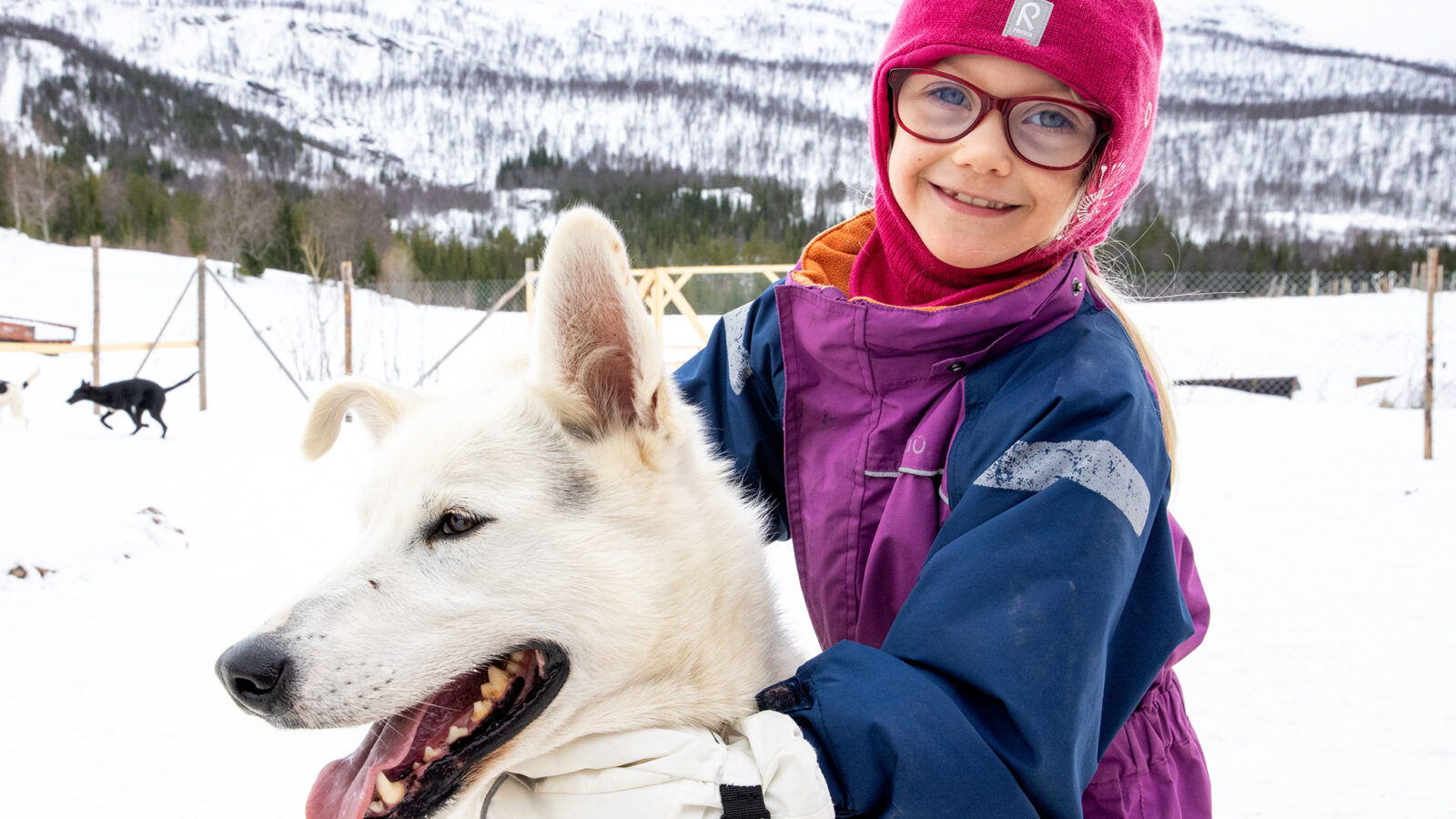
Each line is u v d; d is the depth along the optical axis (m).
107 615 5.78
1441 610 5.95
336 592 1.62
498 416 1.76
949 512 1.64
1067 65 1.56
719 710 1.76
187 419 15.56
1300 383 17.98
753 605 1.89
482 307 34.22
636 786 1.43
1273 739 4.27
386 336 25.33
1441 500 9.09
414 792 1.56
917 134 1.72
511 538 1.65
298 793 3.78
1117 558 1.39
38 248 45.56
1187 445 12.57
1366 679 4.91
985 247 1.71
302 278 47.34
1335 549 7.48
